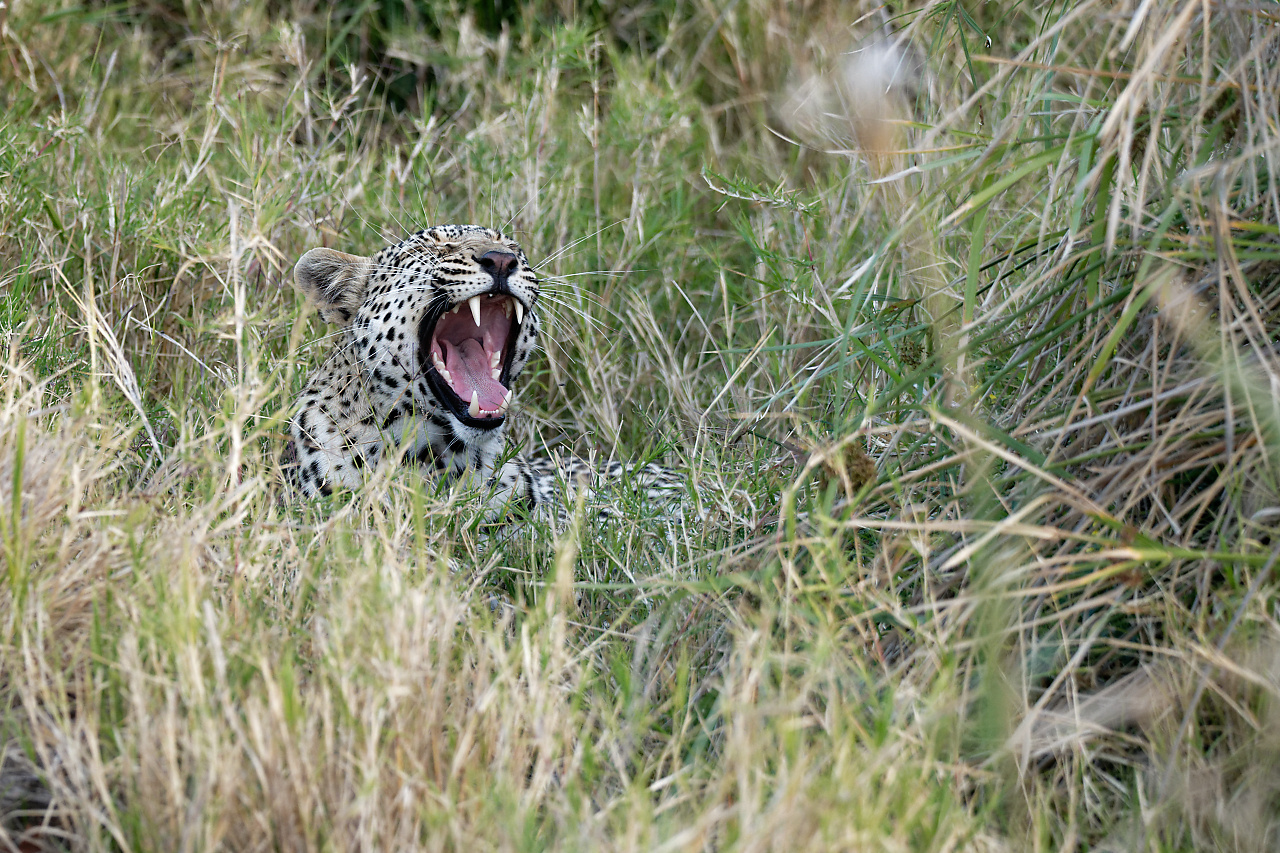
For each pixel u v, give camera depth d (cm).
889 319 1074
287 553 901
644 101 1827
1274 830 703
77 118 1706
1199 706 768
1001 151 912
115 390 1209
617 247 1705
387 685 685
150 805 638
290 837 639
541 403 1623
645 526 1109
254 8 2080
